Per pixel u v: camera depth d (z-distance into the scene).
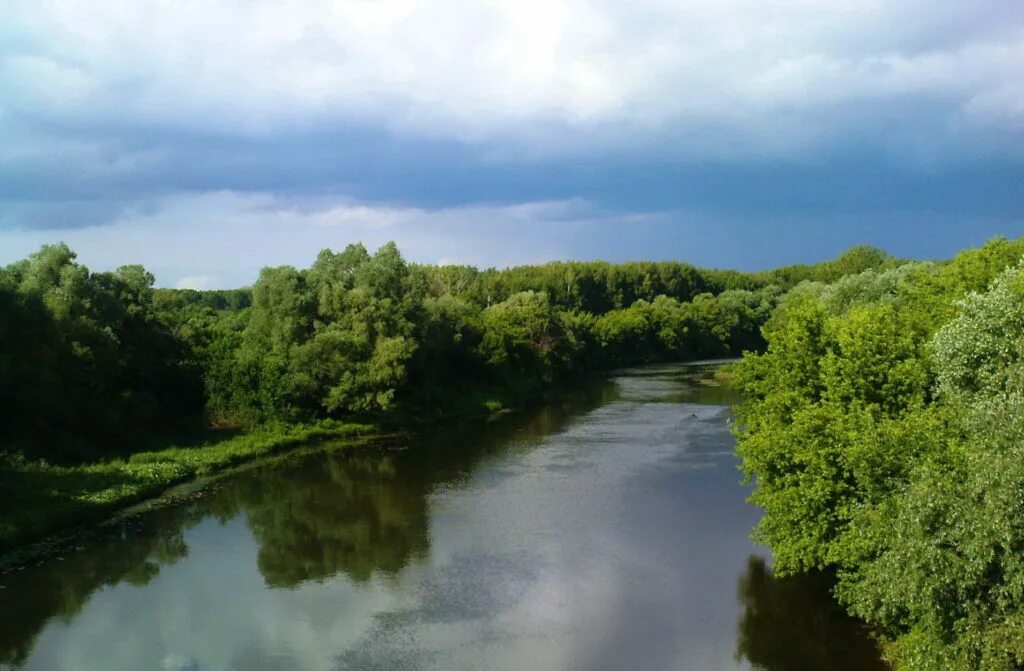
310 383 62.75
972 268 39.59
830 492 23.33
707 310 153.12
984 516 15.63
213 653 24.19
